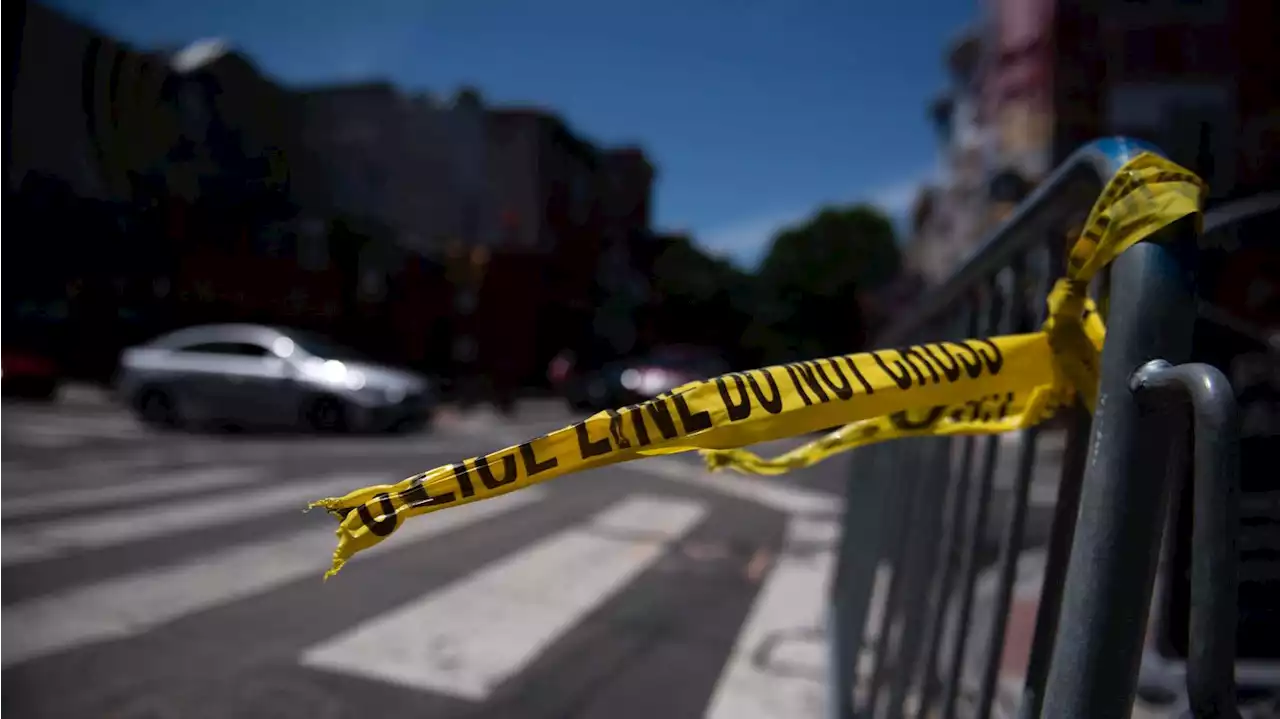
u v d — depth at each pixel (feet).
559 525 20.74
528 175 112.57
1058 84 59.06
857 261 141.18
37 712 9.54
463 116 95.66
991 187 62.03
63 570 14.96
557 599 14.58
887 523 8.77
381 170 70.79
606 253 142.61
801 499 25.52
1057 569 4.15
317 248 49.29
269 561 16.06
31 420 41.29
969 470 6.31
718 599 14.93
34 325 53.47
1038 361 3.81
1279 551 7.79
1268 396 8.17
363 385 39.60
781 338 131.03
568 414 67.87
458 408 63.00
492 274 108.17
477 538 18.90
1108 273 3.49
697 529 20.92
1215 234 7.00
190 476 25.72
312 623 12.76
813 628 13.35
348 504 3.30
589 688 10.93
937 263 111.75
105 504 20.80
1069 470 4.09
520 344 109.50
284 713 9.79
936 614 6.46
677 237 153.58
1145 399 2.82
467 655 11.81
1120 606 2.86
